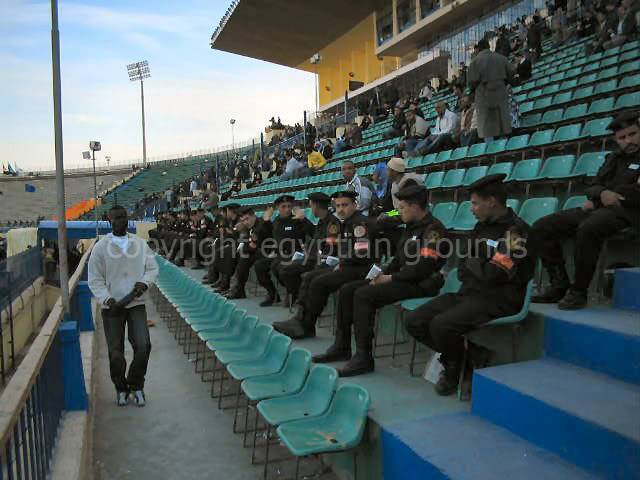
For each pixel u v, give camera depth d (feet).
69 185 204.23
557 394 8.74
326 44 130.93
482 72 27.07
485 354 11.36
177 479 11.61
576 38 52.08
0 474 6.33
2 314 29.55
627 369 9.30
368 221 16.80
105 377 19.62
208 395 17.10
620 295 11.64
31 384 7.77
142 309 16.47
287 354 13.69
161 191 140.97
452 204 21.27
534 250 11.34
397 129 49.52
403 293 13.50
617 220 11.31
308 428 10.34
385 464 9.63
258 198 53.83
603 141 21.90
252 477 11.66
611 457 7.33
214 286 29.76
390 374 13.29
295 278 20.98
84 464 10.73
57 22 14.15
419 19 94.12
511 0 76.84
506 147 26.32
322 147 61.46
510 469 7.82
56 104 14.14
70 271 48.11
